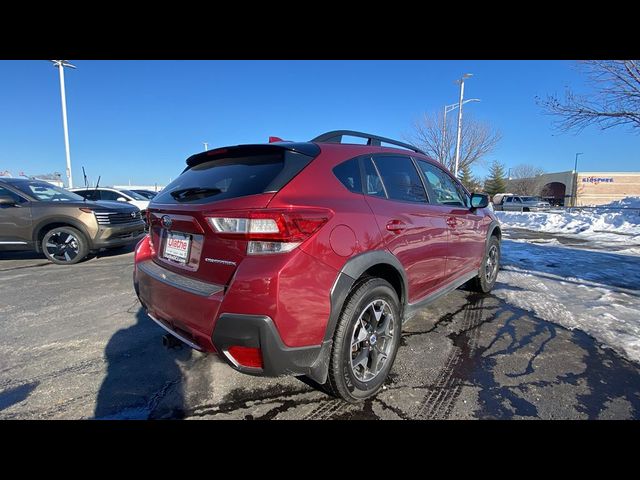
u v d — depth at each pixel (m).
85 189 12.04
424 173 3.07
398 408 2.10
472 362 2.64
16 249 5.92
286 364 1.74
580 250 7.57
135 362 2.63
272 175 1.93
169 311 2.06
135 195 12.70
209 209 1.86
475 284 4.21
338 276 1.88
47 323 3.39
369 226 2.13
